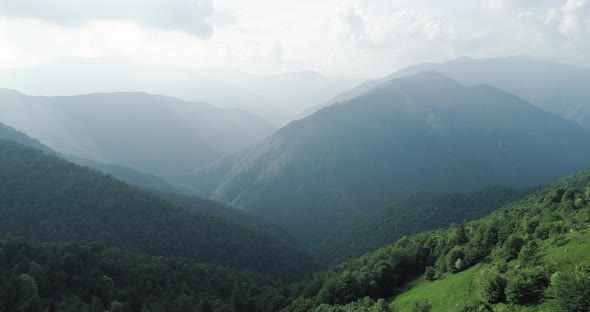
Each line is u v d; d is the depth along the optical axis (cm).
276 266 18075
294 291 10806
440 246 9962
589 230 5894
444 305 6488
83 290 8812
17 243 9381
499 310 5047
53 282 8638
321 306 7906
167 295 9906
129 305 8944
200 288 11375
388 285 9262
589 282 3931
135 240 14888
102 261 9969
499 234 7962
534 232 7062
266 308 10331
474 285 6550
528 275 4972
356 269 10512
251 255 17750
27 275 8112
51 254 9356
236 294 10450
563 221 6894
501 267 6334
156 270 10931
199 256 15875
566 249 5538
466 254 8062
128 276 10012
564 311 4056
